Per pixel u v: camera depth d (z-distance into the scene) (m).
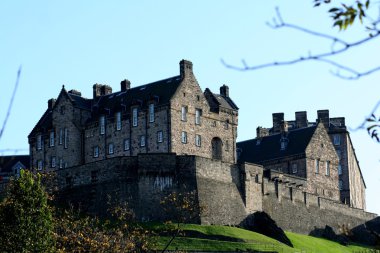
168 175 113.25
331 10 18.36
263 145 156.38
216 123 130.50
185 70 127.06
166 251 97.06
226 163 118.88
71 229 81.69
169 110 122.56
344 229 31.77
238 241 105.94
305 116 167.50
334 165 150.75
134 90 133.38
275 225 117.31
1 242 71.69
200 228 107.25
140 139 125.94
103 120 132.25
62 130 137.12
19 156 155.50
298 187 137.88
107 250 77.44
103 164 116.00
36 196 74.69
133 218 104.19
